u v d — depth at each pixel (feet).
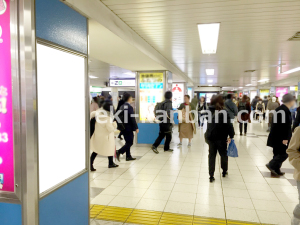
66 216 7.30
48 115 6.54
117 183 14.15
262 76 44.14
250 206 11.07
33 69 5.83
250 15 11.85
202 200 11.73
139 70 25.58
